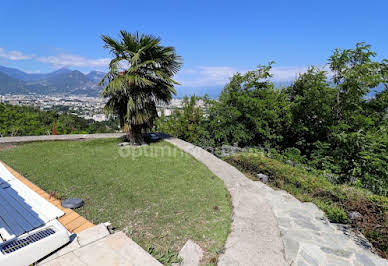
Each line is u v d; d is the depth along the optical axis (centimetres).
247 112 733
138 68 628
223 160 599
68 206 295
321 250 242
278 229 262
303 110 634
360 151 520
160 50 652
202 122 851
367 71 532
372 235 267
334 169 551
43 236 204
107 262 191
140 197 346
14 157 533
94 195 344
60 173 430
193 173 470
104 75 631
